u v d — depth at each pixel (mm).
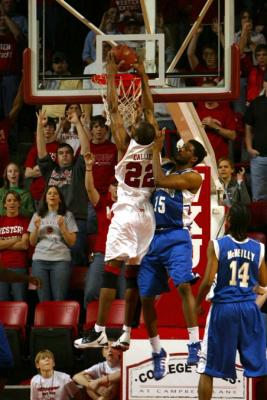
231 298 19656
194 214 21812
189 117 22359
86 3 31797
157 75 20516
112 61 19000
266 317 24438
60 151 27578
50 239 26547
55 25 31391
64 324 25891
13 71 32094
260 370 19766
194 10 26797
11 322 25969
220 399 21531
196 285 21828
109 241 18656
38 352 25281
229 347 19656
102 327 18891
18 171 28359
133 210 18625
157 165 18438
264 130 28734
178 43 26859
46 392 23984
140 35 20641
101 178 27859
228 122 29281
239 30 31891
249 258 19703
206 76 20641
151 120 19000
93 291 25891
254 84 29984
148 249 18938
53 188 26672
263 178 28719
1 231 27109
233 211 19766
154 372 19609
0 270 21469
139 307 25438
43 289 26453
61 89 20609
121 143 18953
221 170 26875
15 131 32406
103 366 24172
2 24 32156
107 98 19141
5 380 22203
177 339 21656
